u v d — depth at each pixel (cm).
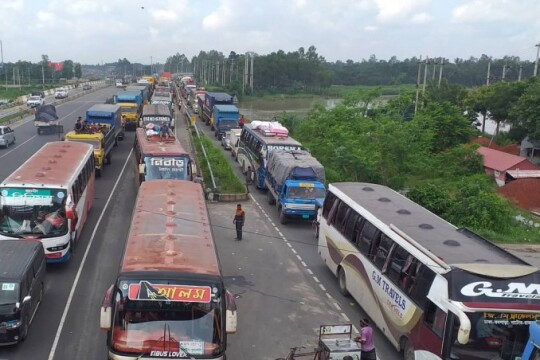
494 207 2884
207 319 1019
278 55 16562
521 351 1111
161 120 4334
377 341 1509
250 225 2627
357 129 4322
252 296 1789
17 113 6606
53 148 2517
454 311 1104
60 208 1830
